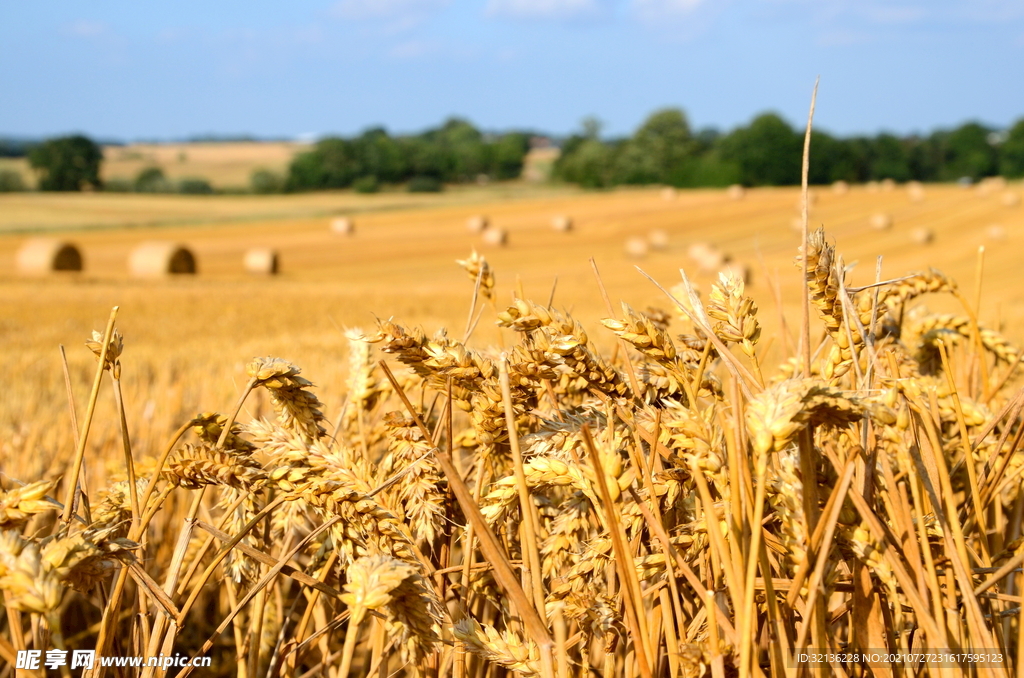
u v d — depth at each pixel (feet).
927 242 148.25
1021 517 5.10
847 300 3.58
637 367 5.02
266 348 36.04
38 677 3.32
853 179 354.54
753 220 196.54
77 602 9.43
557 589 4.06
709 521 3.23
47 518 9.91
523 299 4.09
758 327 3.71
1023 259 122.21
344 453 4.39
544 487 4.46
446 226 197.98
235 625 5.17
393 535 4.03
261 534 4.92
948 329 6.77
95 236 176.24
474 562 5.13
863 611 3.62
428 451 4.58
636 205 233.55
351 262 143.64
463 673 4.46
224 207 266.57
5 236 173.17
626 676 4.18
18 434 13.44
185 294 81.05
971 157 370.12
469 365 4.37
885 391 3.26
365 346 5.98
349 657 3.25
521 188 384.68
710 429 3.47
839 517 3.59
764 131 339.98
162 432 13.23
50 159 311.06
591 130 409.08
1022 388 4.54
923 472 3.90
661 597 3.62
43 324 54.44
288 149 503.20
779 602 3.70
